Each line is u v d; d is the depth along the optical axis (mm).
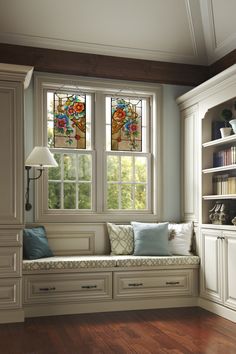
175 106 5531
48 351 3301
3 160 4148
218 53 5172
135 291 4633
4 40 4766
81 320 4188
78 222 5059
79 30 4848
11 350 3326
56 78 5090
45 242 4723
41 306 4352
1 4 4449
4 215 4121
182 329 3883
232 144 4727
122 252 4965
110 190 5336
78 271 4461
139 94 5492
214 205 4926
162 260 4711
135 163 5457
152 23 4902
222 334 3729
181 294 4789
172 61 5387
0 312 4078
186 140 5352
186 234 5020
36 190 4930
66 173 5176
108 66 5145
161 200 5406
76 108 5270
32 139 4984
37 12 4598
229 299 4254
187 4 4754
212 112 4969
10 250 4137
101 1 4590
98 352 3277
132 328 3916
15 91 4203
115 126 5406
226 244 4324
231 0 4430
